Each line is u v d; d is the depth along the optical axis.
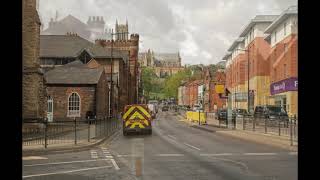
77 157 17.80
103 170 13.59
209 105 105.31
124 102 91.75
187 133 35.28
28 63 32.75
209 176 12.05
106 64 79.56
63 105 52.44
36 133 28.30
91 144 22.80
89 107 52.44
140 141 26.89
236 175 12.20
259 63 74.00
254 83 75.94
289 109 51.53
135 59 120.12
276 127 32.59
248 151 19.67
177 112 109.12
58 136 26.55
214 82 107.50
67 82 52.56
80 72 55.06
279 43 61.25
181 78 185.75
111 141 27.48
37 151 19.25
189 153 18.98
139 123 33.16
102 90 57.22
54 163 15.64
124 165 14.86
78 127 35.09
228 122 46.44
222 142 25.38
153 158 17.11
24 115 31.91
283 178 11.56
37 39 33.31
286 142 22.83
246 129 37.44
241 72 89.06
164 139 28.42
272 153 18.66
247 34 84.50
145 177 11.99
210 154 18.44
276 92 58.56
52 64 77.12
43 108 34.19
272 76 66.00
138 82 145.50
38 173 12.98
